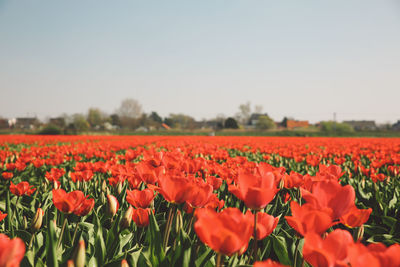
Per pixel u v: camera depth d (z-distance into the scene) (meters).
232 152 11.61
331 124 68.31
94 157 8.55
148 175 2.39
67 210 1.76
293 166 7.30
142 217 1.88
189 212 1.98
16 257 0.87
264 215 1.55
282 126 125.62
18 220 2.54
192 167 3.27
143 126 112.00
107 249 1.88
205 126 116.88
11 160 6.97
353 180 5.04
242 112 111.19
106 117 110.88
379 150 10.98
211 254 1.60
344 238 0.99
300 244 1.93
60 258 1.76
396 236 3.48
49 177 3.77
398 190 4.69
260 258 1.87
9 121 101.56
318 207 1.38
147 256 1.81
